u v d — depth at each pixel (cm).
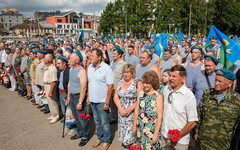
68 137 448
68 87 435
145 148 288
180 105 253
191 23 3612
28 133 471
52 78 493
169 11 3831
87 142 421
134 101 334
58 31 9706
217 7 3875
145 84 285
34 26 8838
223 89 238
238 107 231
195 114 246
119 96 341
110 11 5016
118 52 482
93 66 386
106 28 5094
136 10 4319
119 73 478
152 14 4184
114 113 507
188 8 3606
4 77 900
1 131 482
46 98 526
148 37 4453
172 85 257
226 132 237
